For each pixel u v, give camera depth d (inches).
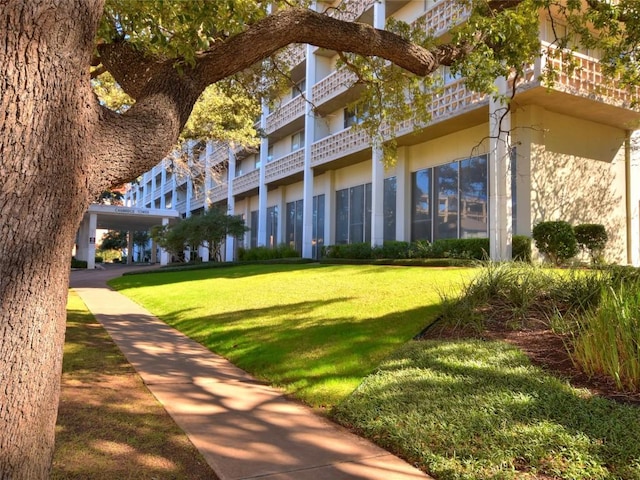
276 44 169.3
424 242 681.0
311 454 161.3
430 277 447.2
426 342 261.6
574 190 615.2
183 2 200.2
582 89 552.1
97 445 162.9
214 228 1133.1
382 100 375.2
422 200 759.7
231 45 157.6
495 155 555.8
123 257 3107.8
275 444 169.3
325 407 207.0
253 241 1413.6
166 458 155.8
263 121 1194.0
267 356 280.2
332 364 252.8
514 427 159.9
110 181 115.0
